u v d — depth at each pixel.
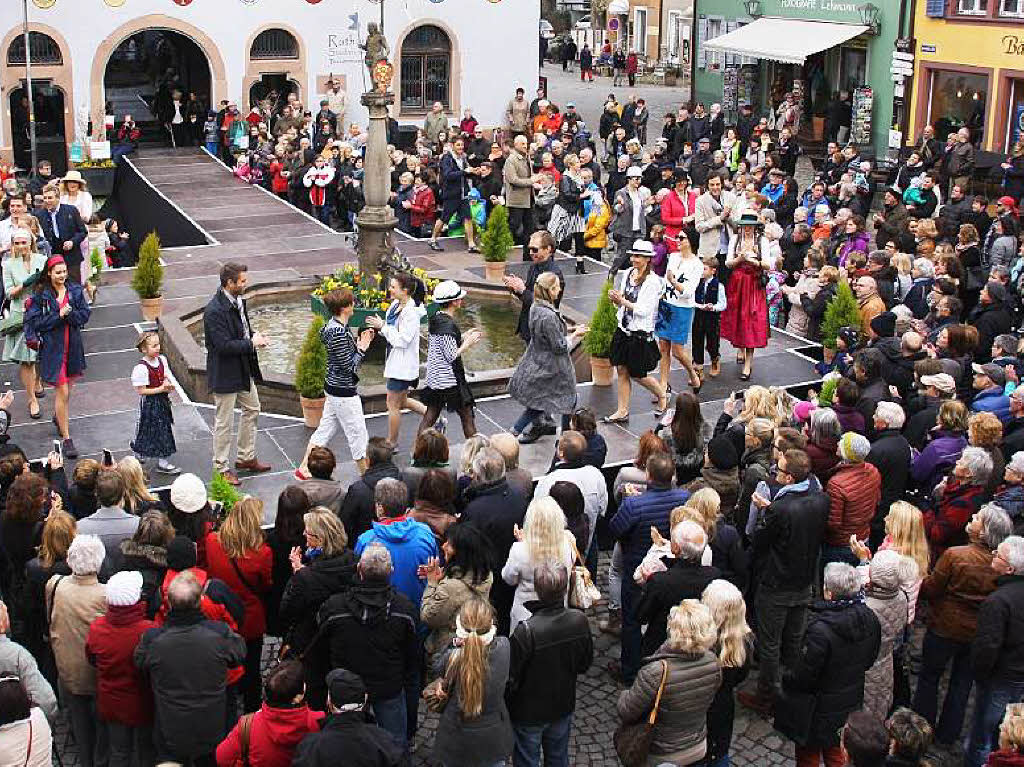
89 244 19.80
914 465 10.23
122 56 37.22
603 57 56.59
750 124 31.92
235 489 11.35
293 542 8.51
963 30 28.33
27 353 13.18
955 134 24.81
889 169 28.31
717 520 8.72
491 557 7.96
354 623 7.35
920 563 8.54
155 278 17.00
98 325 16.94
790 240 18.52
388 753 6.32
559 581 7.25
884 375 12.18
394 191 25.38
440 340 11.91
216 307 11.54
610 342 14.44
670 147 32.31
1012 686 7.80
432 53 34.97
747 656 7.40
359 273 17.20
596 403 14.19
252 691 8.56
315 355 13.26
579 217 21.17
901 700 8.70
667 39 54.25
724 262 17.88
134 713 7.45
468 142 28.83
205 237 22.78
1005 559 7.77
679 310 13.68
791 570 8.65
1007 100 27.47
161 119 33.28
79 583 7.66
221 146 31.30
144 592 7.84
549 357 12.31
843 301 14.66
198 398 14.27
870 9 31.19
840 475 9.20
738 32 35.47
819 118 33.38
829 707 7.52
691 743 7.05
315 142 28.70
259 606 8.38
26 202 19.70
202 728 7.19
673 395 14.42
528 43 35.88
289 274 19.53
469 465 9.52
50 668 8.59
